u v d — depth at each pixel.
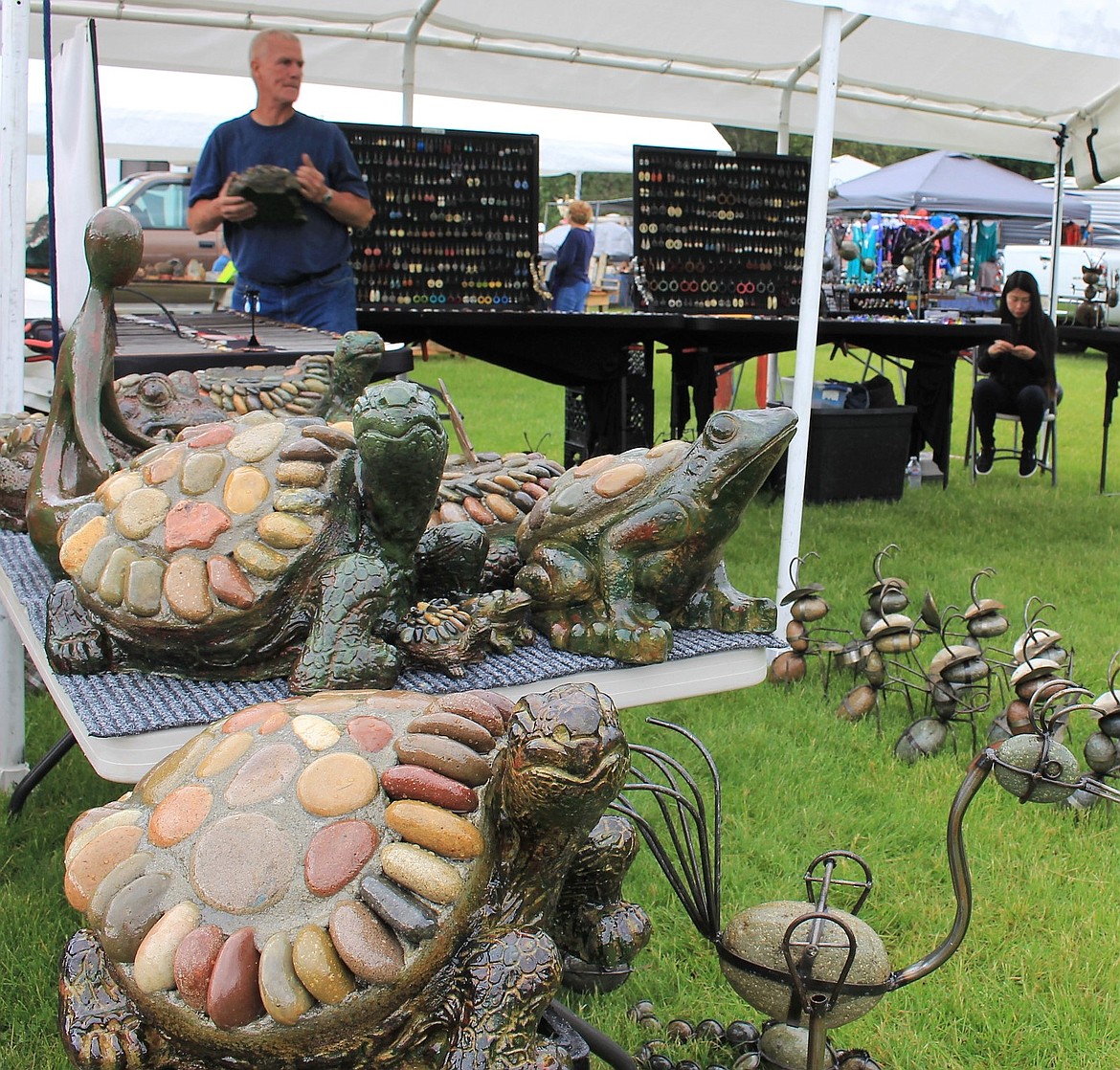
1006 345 8.23
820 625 4.72
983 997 2.38
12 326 3.11
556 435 9.05
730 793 3.24
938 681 3.66
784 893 2.72
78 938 1.52
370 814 1.45
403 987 1.37
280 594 2.02
